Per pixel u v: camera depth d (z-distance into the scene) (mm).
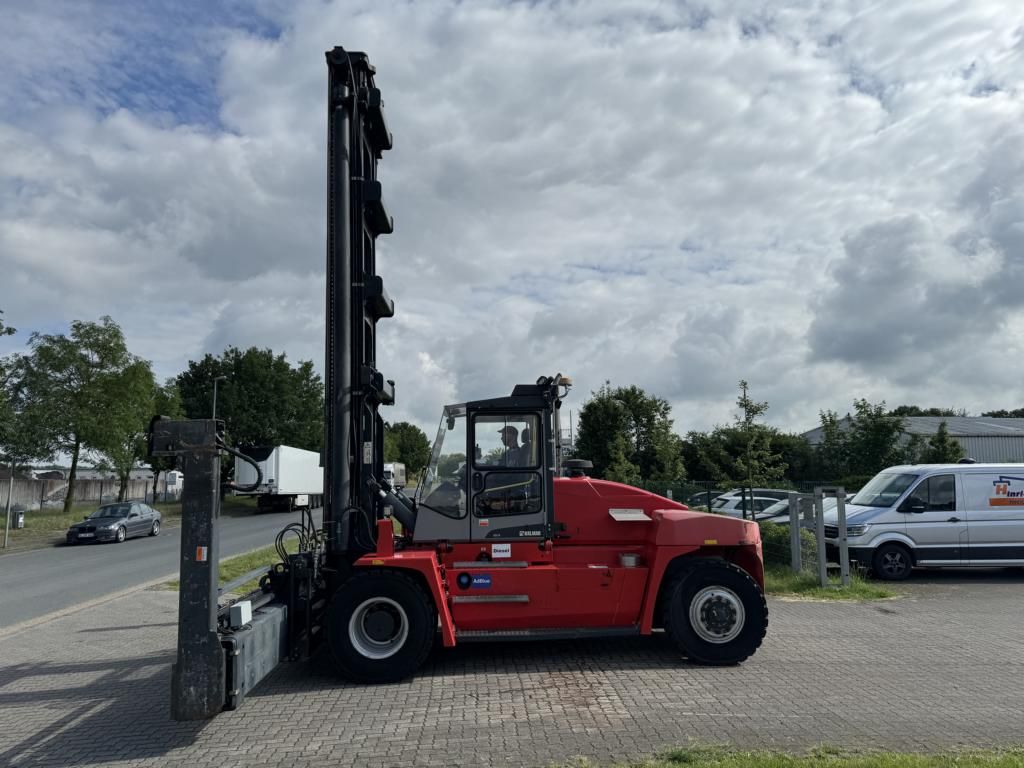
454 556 7562
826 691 6324
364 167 8562
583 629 7430
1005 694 6191
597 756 4891
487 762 4852
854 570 13305
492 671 7152
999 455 44688
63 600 13305
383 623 6887
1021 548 13195
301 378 60875
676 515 7613
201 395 57750
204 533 5406
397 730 5531
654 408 35125
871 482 14984
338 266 7809
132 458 37375
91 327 35656
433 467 7695
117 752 5297
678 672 7023
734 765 4500
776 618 9750
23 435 32906
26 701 6734
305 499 8008
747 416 24422
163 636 9469
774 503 17391
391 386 8391
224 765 4977
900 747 4930
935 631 8867
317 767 4875
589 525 7758
